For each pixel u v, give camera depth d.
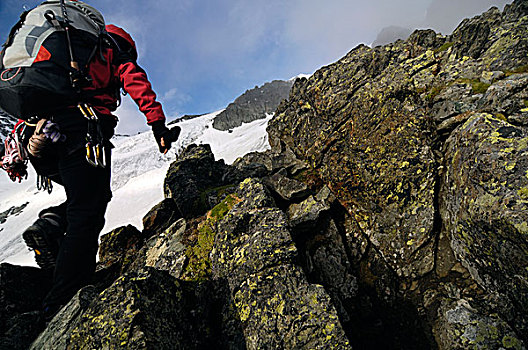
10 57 1.98
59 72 2.07
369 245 5.33
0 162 2.38
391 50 7.16
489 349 3.58
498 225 3.48
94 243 2.50
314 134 6.86
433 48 7.25
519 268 3.42
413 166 5.04
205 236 4.83
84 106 2.21
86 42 2.21
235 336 3.48
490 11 6.38
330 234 5.36
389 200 5.21
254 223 4.31
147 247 5.32
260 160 8.33
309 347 3.04
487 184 3.72
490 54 5.54
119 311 2.76
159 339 2.78
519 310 3.59
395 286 4.82
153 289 3.15
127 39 2.61
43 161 2.38
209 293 4.01
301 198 5.66
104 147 2.42
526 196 3.31
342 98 6.64
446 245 4.60
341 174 5.95
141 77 2.31
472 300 4.02
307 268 4.96
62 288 2.44
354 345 4.43
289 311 3.29
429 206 4.81
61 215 3.09
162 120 2.30
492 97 4.59
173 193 6.21
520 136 3.72
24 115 2.13
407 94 5.63
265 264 3.76
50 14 2.12
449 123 4.98
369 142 5.65
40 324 3.30
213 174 7.64
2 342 2.92
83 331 2.72
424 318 4.33
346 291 4.87
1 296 3.61
